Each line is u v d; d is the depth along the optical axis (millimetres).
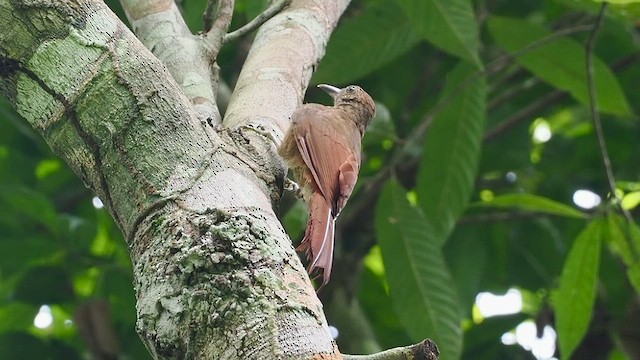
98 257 12648
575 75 10938
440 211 11148
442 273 10625
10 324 13109
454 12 9633
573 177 14656
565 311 9531
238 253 4754
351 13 13602
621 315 13680
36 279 12508
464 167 11102
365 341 12750
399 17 10906
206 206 5055
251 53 7145
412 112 13977
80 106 5348
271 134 5934
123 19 12031
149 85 5352
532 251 13773
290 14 7547
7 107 13602
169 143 5297
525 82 14289
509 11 14414
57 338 13375
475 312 16094
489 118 14461
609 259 13477
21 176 13844
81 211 14023
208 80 6758
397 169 13773
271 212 5172
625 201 14391
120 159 5281
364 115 9469
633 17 10016
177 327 4672
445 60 14500
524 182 14414
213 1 7176
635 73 14648
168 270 4816
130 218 5207
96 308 12164
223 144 5516
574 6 10586
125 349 12891
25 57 5445
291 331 4508
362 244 13617
